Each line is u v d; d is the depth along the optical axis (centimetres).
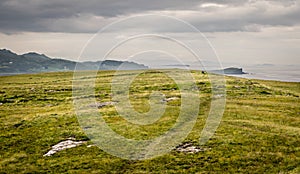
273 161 2875
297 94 6844
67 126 4178
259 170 2711
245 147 3216
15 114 5006
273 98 5972
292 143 3316
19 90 7675
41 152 3306
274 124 4072
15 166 2950
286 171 2666
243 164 2834
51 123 4347
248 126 3981
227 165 2831
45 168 2892
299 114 4669
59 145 3481
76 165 2930
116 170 2814
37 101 6216
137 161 2988
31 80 10281
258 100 5759
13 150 3378
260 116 4506
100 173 2764
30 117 4719
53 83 9162
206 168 2788
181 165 2870
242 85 7662
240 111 4822
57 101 6162
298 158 2916
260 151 3103
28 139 3694
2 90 7656
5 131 4031
